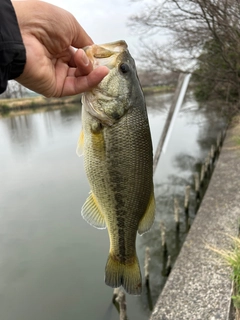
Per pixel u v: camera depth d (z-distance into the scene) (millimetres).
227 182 1555
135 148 325
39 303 1174
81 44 324
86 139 325
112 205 334
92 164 326
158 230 1603
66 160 3100
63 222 1786
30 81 281
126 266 361
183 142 3236
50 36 282
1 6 231
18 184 2504
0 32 229
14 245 1591
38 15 271
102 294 1190
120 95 315
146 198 347
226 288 769
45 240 1609
